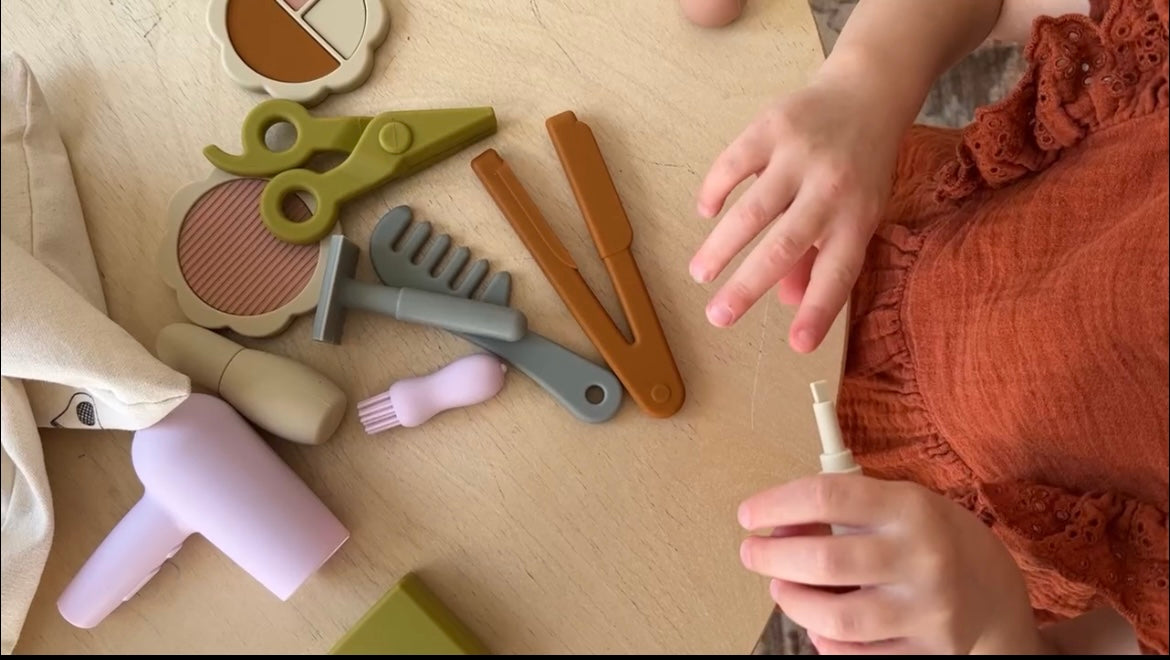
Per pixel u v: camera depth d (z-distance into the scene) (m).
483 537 0.49
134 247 0.50
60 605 0.48
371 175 0.50
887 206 0.58
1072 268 0.46
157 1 0.52
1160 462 0.45
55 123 0.51
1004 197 0.51
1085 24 0.47
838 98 0.49
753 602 0.48
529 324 0.50
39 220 0.48
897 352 0.55
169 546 0.48
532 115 0.51
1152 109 0.44
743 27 0.51
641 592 0.48
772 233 0.47
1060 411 0.48
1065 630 0.50
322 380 0.48
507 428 0.49
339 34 0.51
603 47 0.51
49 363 0.44
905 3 0.52
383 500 0.49
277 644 0.49
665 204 0.50
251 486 0.46
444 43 0.52
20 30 0.52
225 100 0.51
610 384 0.49
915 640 0.43
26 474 0.47
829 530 0.45
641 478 0.49
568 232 0.50
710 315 0.46
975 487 0.53
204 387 0.48
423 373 0.49
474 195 0.51
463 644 0.47
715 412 0.49
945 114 0.88
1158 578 0.44
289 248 0.50
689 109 0.51
